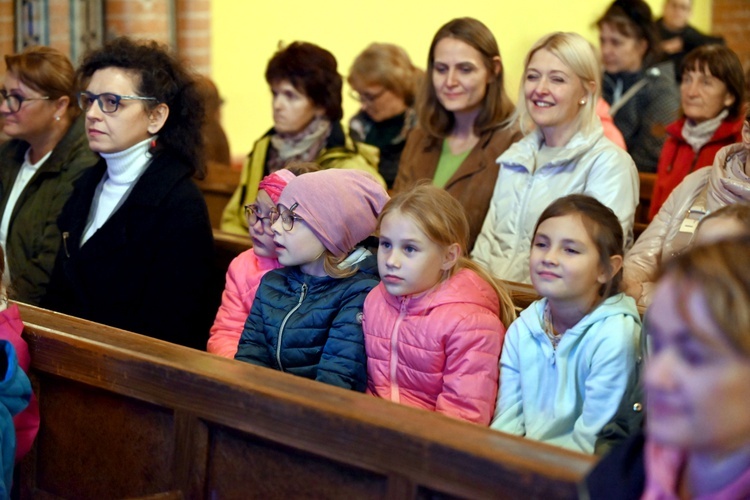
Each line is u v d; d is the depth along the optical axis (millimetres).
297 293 2727
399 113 4895
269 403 1963
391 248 2453
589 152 3197
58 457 2438
